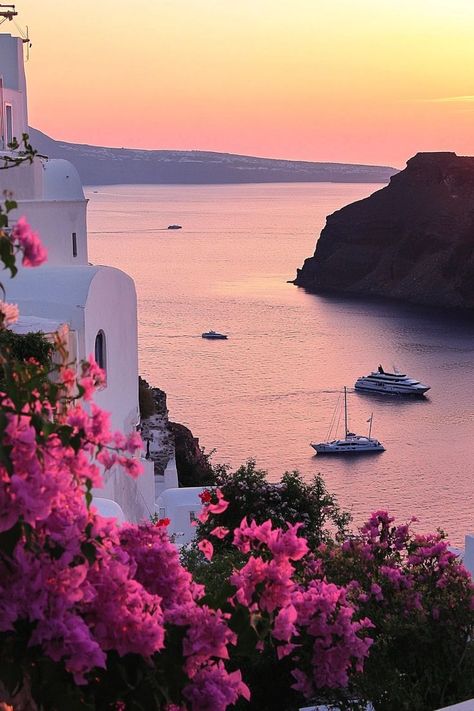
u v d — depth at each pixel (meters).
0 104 31.52
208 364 159.62
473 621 10.72
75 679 4.91
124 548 6.29
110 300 24.56
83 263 32.41
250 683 10.30
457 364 165.75
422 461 106.94
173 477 34.78
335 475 101.81
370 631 10.65
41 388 5.27
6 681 4.98
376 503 91.88
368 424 125.12
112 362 24.83
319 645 7.48
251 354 170.00
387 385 141.12
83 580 5.08
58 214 30.83
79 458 5.41
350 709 10.09
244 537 6.30
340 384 147.88
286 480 22.86
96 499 18.30
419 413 131.12
